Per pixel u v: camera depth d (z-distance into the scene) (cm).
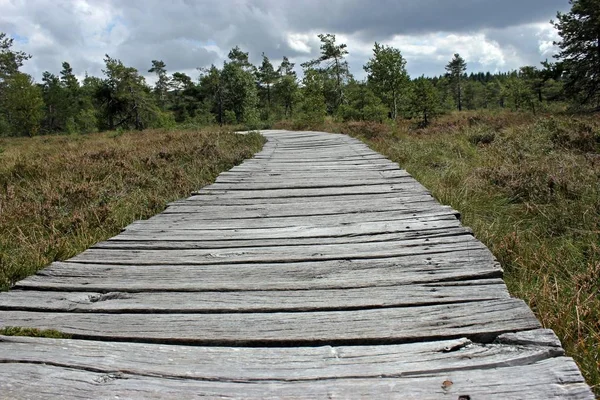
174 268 300
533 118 1598
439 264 284
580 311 244
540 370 166
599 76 2330
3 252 375
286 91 5688
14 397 160
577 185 510
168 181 675
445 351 185
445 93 7031
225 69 5428
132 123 5331
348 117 2684
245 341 201
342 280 268
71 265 308
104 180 682
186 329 214
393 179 607
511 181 558
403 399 154
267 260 310
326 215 430
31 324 221
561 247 354
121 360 186
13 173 779
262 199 516
